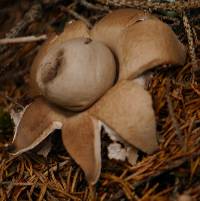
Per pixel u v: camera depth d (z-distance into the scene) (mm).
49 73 242
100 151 239
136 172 246
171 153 245
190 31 265
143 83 244
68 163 264
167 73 261
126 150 245
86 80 239
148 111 234
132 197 242
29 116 260
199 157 240
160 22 245
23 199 264
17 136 260
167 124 253
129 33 250
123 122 235
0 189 267
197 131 249
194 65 261
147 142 236
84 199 253
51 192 261
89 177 238
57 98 244
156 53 240
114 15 261
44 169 266
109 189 250
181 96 258
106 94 243
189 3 268
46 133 253
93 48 242
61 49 243
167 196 240
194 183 237
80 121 247
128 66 243
